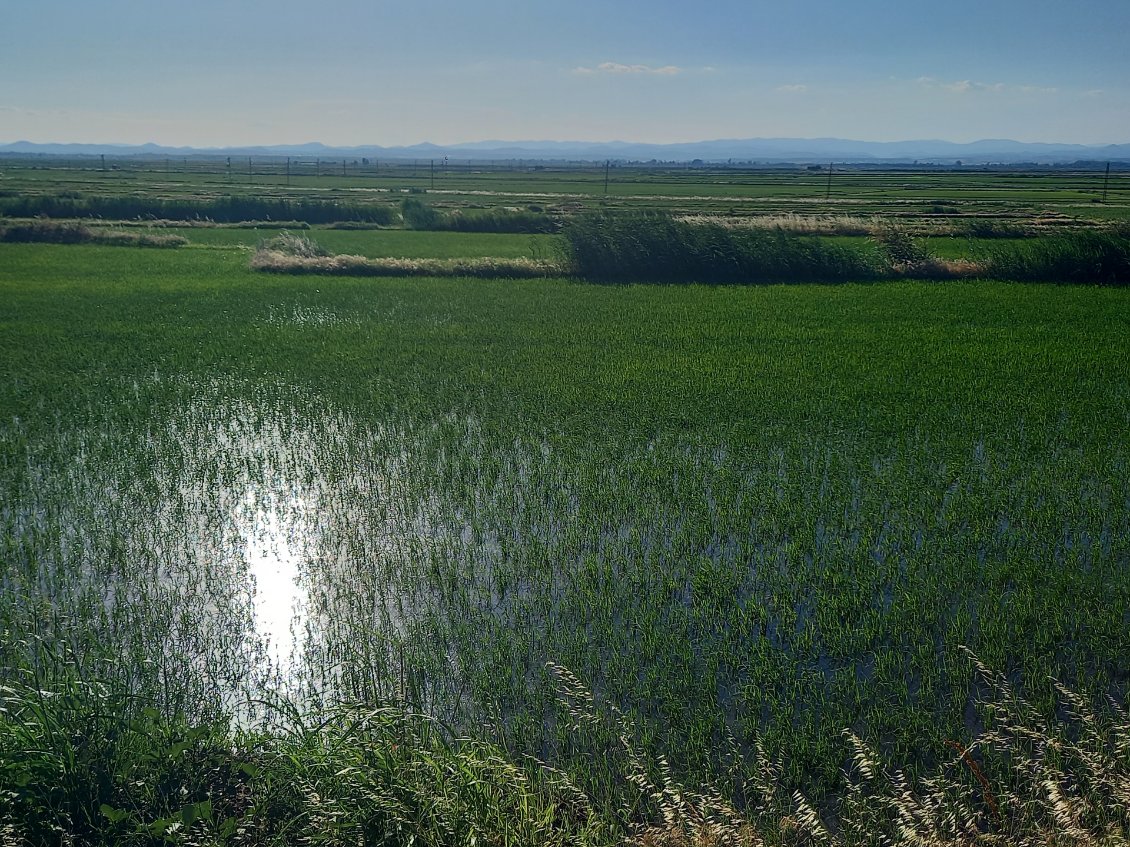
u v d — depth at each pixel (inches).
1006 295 1060.5
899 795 225.5
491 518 417.7
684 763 245.6
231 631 319.3
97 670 284.0
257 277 1205.7
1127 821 208.7
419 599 342.6
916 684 283.1
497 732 258.8
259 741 231.6
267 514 424.5
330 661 300.2
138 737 225.0
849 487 444.1
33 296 1033.5
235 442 528.7
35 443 522.6
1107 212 2258.9
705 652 302.5
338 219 2202.3
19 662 287.3
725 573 353.1
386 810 195.5
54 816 199.8
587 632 316.8
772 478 457.4
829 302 1011.3
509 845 194.4
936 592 335.6
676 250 1213.1
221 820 207.3
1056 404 585.0
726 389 628.1
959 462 474.9
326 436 538.9
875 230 1304.1
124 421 566.3
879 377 659.4
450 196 3102.9
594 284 1161.4
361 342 794.2
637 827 217.0
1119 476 453.4
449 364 709.9
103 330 847.1
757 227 1625.2
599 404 592.7
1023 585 340.5
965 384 638.5
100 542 391.5
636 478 459.8
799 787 236.4
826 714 262.7
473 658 298.4
